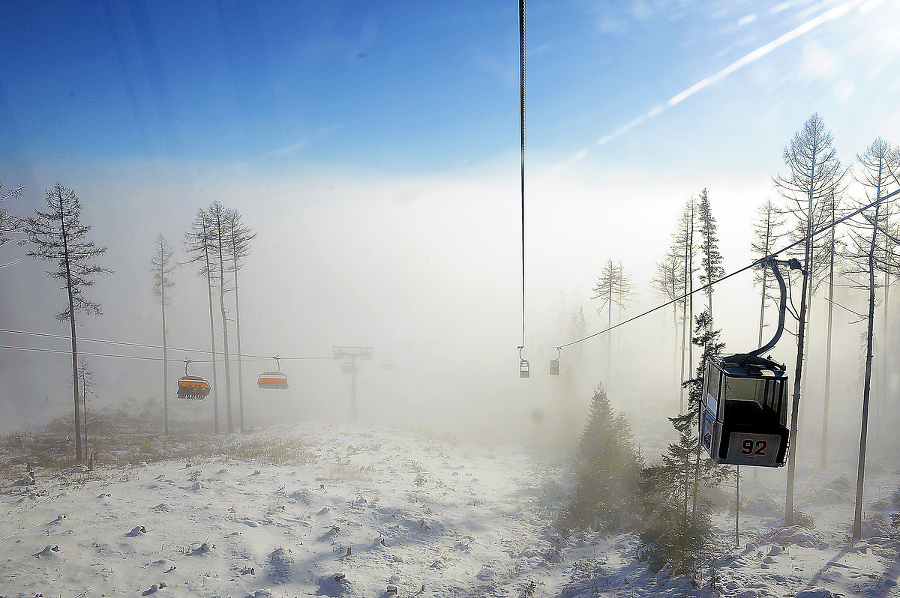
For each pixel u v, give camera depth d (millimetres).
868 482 27016
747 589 14859
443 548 19625
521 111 9438
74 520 17688
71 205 30484
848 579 15062
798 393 21656
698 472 19578
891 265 20609
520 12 8422
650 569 17344
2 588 12820
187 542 16781
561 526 22969
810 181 25734
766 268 30406
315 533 18984
